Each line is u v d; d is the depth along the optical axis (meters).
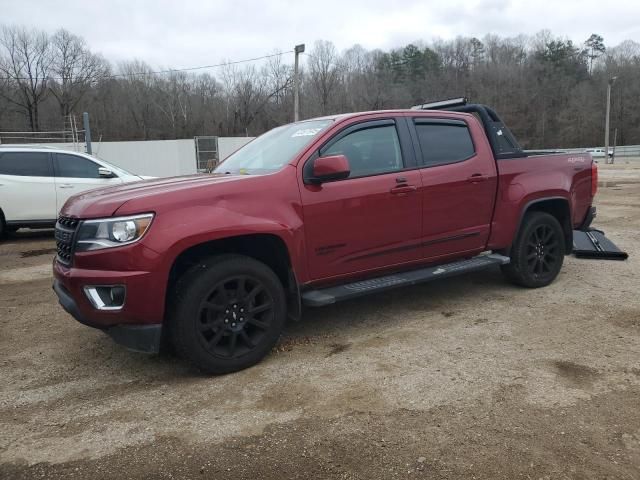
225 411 3.32
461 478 2.61
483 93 87.00
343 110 67.12
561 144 89.50
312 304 4.04
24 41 67.50
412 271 4.80
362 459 2.79
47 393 3.65
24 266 7.84
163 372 3.94
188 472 2.73
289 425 3.13
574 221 6.01
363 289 4.29
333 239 4.21
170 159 32.81
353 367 3.87
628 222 10.27
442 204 4.79
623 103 87.19
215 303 3.72
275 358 4.08
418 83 80.81
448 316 4.91
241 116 65.56
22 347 4.51
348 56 79.19
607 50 101.00
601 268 6.52
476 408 3.24
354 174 4.36
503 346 4.17
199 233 3.57
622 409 3.18
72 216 3.73
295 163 4.11
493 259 5.23
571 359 3.89
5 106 69.19
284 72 64.50
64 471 2.78
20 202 9.66
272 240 4.00
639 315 4.78
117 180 10.41
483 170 5.07
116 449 2.96
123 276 3.43
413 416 3.17
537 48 96.88
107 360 4.19
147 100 69.50
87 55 70.56
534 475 2.61
